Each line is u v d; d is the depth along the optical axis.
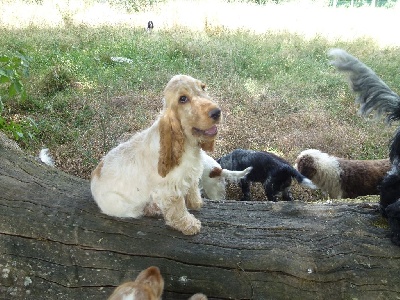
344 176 1.89
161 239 1.01
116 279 0.95
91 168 1.87
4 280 0.96
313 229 1.04
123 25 4.15
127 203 1.05
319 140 2.22
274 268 0.94
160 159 0.98
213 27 4.13
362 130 2.36
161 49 3.29
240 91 2.69
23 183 1.14
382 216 1.04
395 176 1.00
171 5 4.90
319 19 4.77
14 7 4.29
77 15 4.38
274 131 2.34
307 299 0.91
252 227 1.06
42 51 3.16
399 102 1.04
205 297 0.90
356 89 1.10
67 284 0.95
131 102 2.45
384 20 5.02
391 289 0.89
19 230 1.01
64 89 2.64
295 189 2.00
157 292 0.81
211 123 0.93
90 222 1.03
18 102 2.36
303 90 2.78
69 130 2.15
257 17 4.60
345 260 0.93
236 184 2.04
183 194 1.05
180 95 0.96
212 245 1.00
